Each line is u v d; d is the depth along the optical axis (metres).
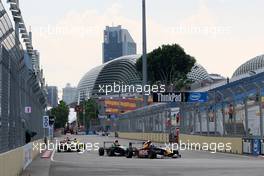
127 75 195.50
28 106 30.66
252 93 39.72
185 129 64.19
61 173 23.92
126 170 25.78
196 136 57.69
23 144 26.12
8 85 18.98
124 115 123.88
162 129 81.62
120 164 30.91
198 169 25.84
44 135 58.34
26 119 29.91
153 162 33.00
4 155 16.70
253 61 140.75
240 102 43.06
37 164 30.61
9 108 19.16
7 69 18.77
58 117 171.62
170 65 113.12
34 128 38.06
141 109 98.62
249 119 41.88
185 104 63.88
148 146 39.38
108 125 178.50
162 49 114.50
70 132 177.25
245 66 144.00
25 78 28.44
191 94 55.50
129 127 115.88
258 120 40.72
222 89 47.22
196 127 58.59
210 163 31.00
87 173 23.94
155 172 24.28
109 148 42.81
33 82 35.88
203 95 54.25
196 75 181.62
